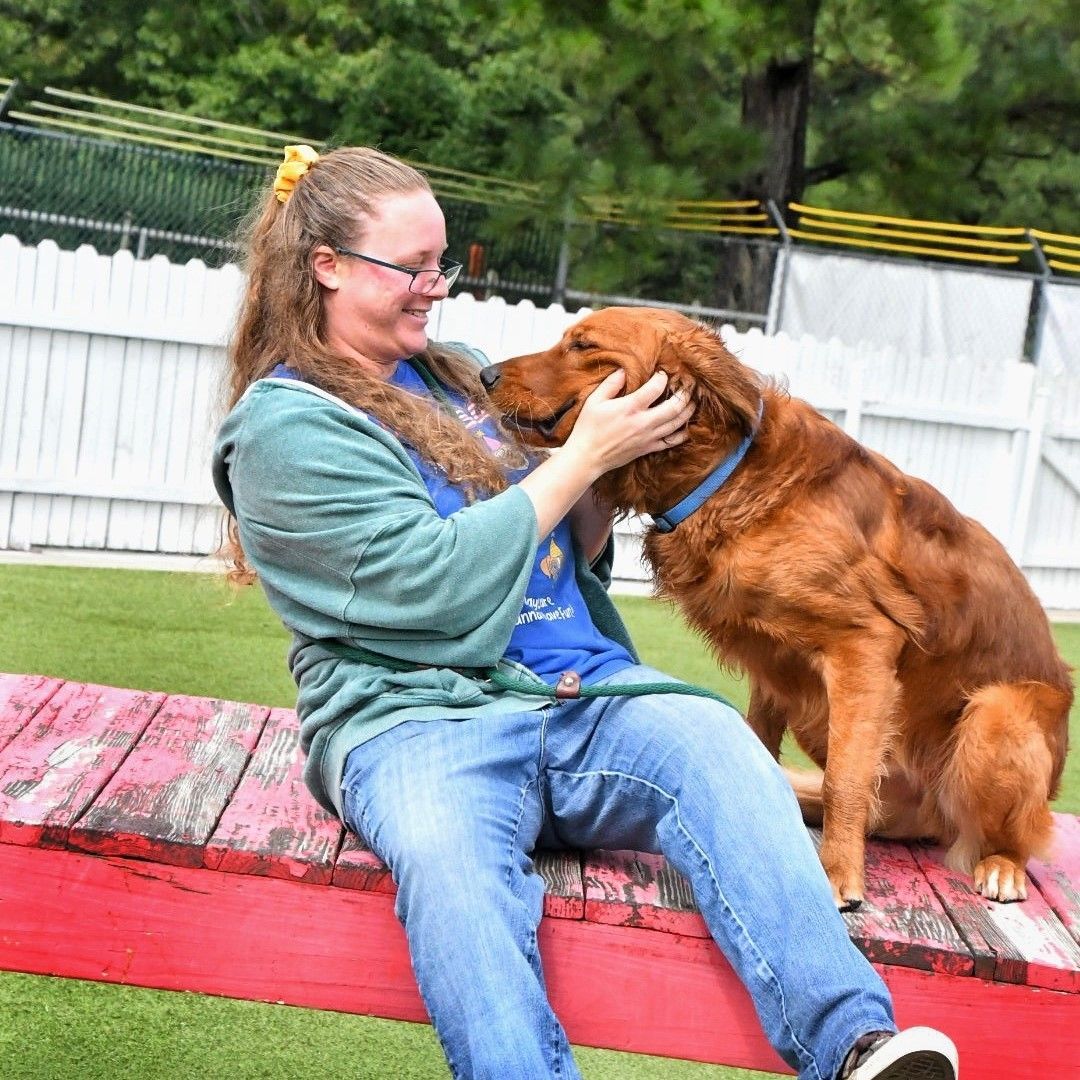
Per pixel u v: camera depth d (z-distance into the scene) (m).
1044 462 8.97
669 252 15.77
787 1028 2.17
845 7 12.58
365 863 2.41
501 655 2.44
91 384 7.78
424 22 18.98
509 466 2.71
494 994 2.07
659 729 2.38
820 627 2.76
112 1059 2.87
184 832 2.46
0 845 2.43
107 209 13.93
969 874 2.93
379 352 2.63
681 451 2.80
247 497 2.42
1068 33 16.06
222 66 19.06
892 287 15.00
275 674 5.56
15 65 19.70
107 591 6.75
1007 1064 2.45
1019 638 3.07
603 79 11.95
